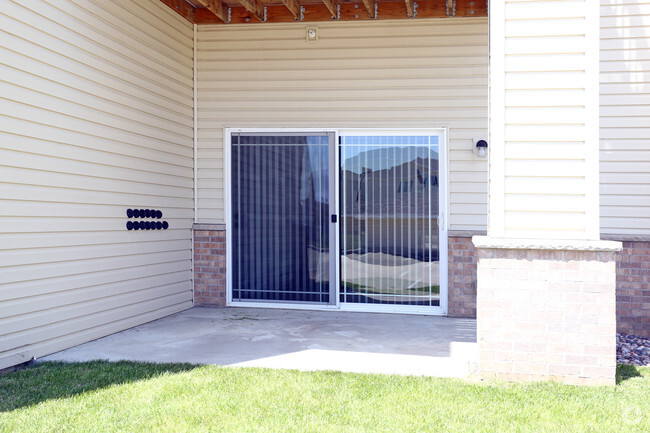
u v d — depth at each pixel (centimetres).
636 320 579
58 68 446
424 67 652
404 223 662
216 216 695
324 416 310
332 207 672
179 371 397
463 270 640
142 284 579
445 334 539
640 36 581
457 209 646
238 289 696
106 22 511
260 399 336
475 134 643
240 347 479
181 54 662
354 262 672
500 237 386
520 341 382
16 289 407
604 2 588
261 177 690
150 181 593
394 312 660
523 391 356
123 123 540
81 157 478
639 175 582
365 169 671
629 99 583
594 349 373
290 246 684
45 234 436
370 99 662
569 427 297
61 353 453
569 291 376
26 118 412
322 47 671
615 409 324
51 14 436
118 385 362
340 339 513
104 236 513
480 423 302
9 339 402
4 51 390
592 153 377
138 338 512
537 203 384
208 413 312
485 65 639
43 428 289
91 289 496
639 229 581
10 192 399
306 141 679
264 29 680
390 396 345
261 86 682
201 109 694
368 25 662
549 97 384
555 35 384
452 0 627
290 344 491
